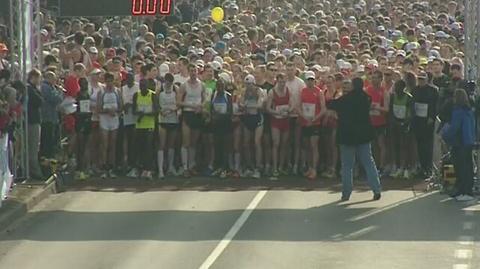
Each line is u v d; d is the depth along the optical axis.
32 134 29.61
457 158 27.77
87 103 30.61
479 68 28.44
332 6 59.53
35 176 29.69
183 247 22.92
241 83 31.12
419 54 38.41
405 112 30.36
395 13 52.41
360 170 30.77
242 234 24.14
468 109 27.67
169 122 30.83
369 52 37.16
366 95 27.73
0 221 24.84
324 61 35.38
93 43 36.25
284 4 56.41
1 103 26.58
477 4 28.48
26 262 21.86
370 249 22.64
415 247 22.80
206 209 26.86
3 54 29.69
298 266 21.23
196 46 39.22
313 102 30.52
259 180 30.59
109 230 24.66
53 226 25.16
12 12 29.00
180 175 31.17
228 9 52.53
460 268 20.98
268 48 40.03
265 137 30.97
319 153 30.91
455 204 27.23
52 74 30.05
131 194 28.80
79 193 28.98
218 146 31.11
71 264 21.61
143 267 21.25
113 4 31.73
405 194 28.59
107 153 31.00
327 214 26.22
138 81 32.22
